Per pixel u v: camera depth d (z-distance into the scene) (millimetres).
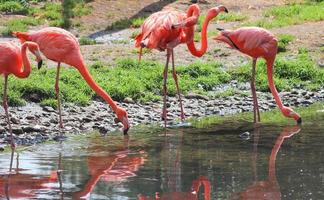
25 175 14578
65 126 19859
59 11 35812
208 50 29297
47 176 14469
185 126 20125
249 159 15758
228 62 27984
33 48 17844
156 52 28844
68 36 19375
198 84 25219
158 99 23406
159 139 18219
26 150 17094
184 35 20969
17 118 20047
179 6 37500
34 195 13094
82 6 36625
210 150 16781
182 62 27734
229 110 22719
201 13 36500
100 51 28953
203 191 13305
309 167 14969
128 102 22844
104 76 24688
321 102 24109
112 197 12930
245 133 18547
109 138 18469
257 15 36125
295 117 20188
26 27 33000
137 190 13383
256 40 20594
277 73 26875
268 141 17703
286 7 37188
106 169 15008
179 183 13859
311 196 12859
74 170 14969
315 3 38969
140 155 16344
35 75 23641
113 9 36719
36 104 21500
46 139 18453
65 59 19219
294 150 16641
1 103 21016
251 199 12734
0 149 17094
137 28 33969
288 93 25047
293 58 28875
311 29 32438
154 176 14406
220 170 14812
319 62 28547
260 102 23781
